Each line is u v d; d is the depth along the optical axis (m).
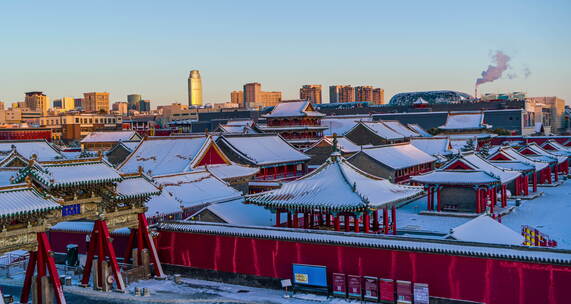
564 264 37.38
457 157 88.19
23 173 43.50
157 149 92.12
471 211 86.31
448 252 41.34
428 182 86.75
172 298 46.47
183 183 73.31
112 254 49.00
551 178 137.62
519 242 48.72
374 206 50.09
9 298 44.66
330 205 51.47
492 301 39.91
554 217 82.62
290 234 48.38
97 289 49.22
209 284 51.34
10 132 178.00
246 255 50.78
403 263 43.34
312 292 47.03
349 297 45.16
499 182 82.75
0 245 40.12
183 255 54.31
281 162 107.38
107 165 49.69
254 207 67.75
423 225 77.12
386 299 43.47
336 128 187.62
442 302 41.69
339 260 46.09
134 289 48.75
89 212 48.06
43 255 42.84
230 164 94.38
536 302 38.41
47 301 42.84
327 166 58.69
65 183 43.81
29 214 40.03
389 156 113.31
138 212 52.84
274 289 49.16
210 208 61.94
